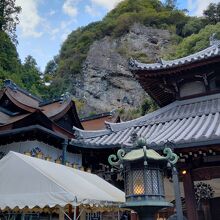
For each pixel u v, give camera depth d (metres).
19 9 50.53
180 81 11.25
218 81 10.80
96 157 10.33
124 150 5.43
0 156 17.23
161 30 73.44
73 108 21.39
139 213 4.89
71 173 7.60
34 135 16.36
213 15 68.56
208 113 9.70
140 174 5.11
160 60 11.37
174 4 88.19
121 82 65.31
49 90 70.44
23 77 56.84
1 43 46.75
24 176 6.27
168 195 9.36
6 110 20.22
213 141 7.31
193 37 51.38
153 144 7.58
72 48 82.94
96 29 81.56
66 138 17.20
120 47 71.75
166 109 11.15
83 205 6.29
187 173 8.76
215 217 8.87
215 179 9.03
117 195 8.24
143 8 82.81
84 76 69.94
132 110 57.41
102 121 27.11
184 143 7.66
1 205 6.06
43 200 5.79
